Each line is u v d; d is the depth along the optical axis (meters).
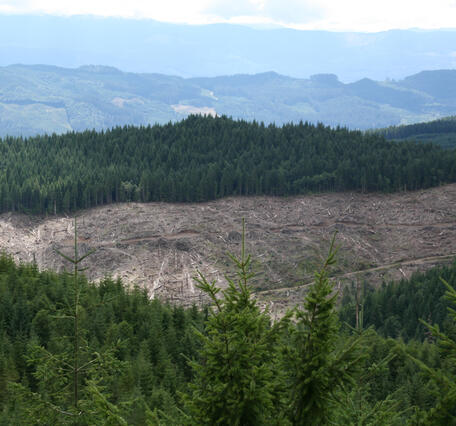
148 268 194.88
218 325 13.68
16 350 63.91
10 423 38.34
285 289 183.88
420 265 199.00
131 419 35.34
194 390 13.93
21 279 99.81
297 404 13.26
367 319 130.00
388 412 16.69
